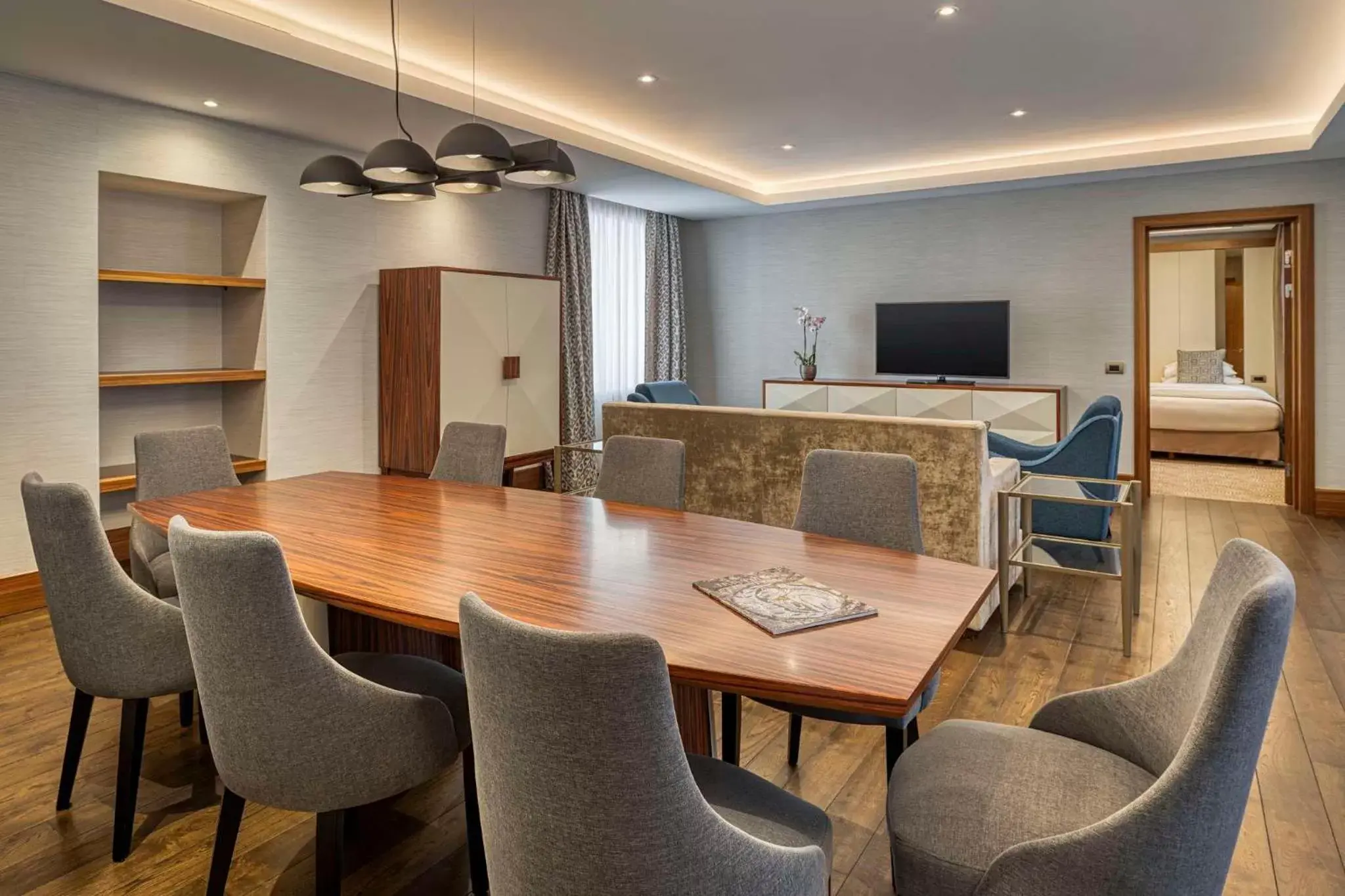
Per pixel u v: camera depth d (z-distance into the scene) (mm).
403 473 5453
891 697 1247
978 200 6984
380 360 5492
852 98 4859
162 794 2352
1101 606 3938
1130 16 3643
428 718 1669
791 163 6660
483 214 6203
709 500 4164
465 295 5371
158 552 3096
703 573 1931
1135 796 1381
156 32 3244
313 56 3658
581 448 4715
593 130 5586
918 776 1478
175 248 4805
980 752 1531
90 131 4008
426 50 4055
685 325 8500
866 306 7559
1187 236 9219
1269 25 3758
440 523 2479
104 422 4555
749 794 1428
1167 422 8219
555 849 1054
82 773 2457
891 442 3623
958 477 3477
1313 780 2367
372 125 4617
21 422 3842
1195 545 5035
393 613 1693
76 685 2080
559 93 4746
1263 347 9664
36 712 2850
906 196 6988
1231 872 1969
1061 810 1346
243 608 1488
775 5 3504
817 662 1393
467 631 1079
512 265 6469
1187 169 5938
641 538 2287
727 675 1349
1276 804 2248
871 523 2361
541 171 2975
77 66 3645
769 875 1104
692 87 4633
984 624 3645
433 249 5840
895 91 4723
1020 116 5266
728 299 8250
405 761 1639
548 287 6047
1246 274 9680
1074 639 3512
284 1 3494
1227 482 7121
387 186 3084
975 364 6957
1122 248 6434
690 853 1026
